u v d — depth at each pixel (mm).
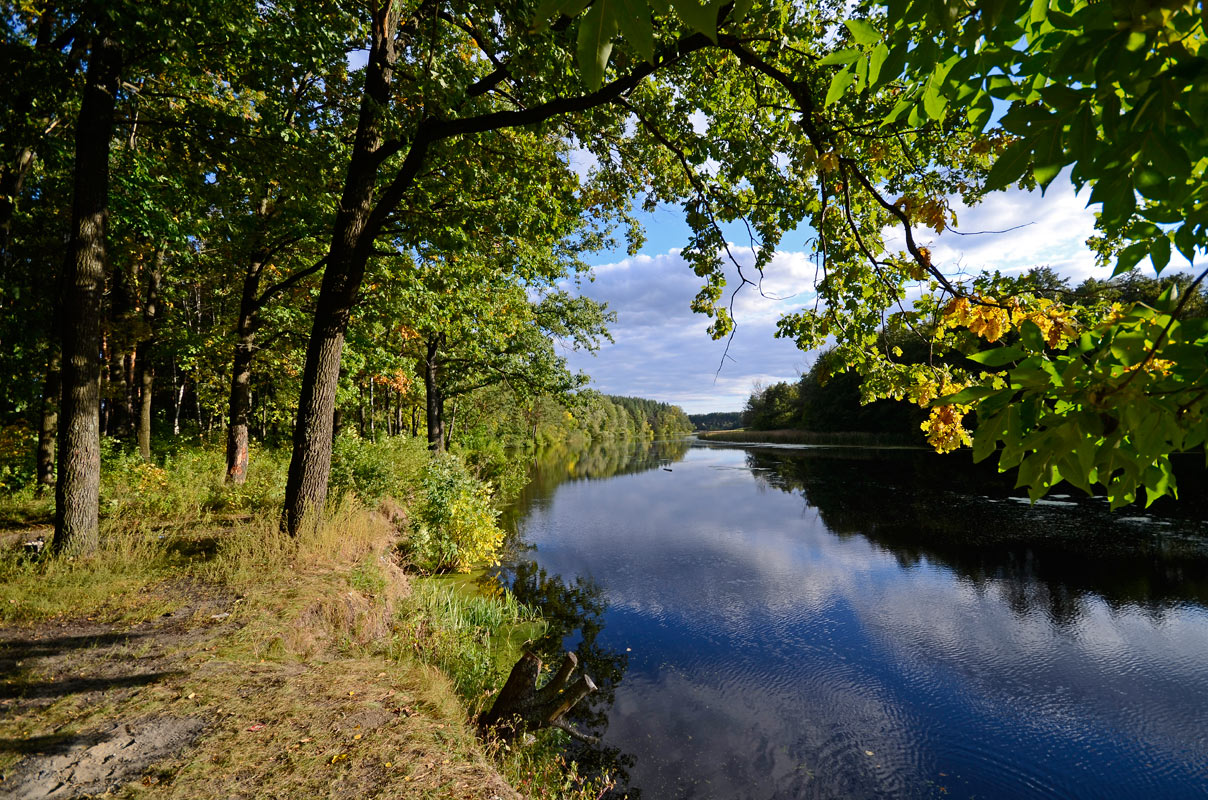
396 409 28266
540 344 20469
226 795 2680
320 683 3891
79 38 7113
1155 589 8953
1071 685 6211
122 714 3326
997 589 9359
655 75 6395
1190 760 4891
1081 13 1211
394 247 9078
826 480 25297
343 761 2973
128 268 12031
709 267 5477
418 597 7301
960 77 1440
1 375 9469
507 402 34875
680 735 5293
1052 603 8617
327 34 5684
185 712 3381
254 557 6324
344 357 11812
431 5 6793
